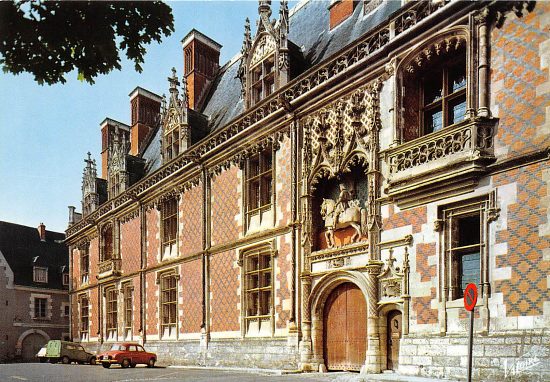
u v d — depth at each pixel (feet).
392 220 42.70
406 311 40.16
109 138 119.44
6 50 15.39
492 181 35.35
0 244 132.26
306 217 52.03
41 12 15.20
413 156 40.70
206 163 69.87
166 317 77.97
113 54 16.39
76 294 114.11
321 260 49.90
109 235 103.30
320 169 51.52
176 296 75.97
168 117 82.23
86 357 93.25
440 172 37.96
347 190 49.34
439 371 36.76
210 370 58.59
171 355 73.36
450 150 37.65
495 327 33.83
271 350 54.34
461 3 38.19
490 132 36.01
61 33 15.56
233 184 64.69
